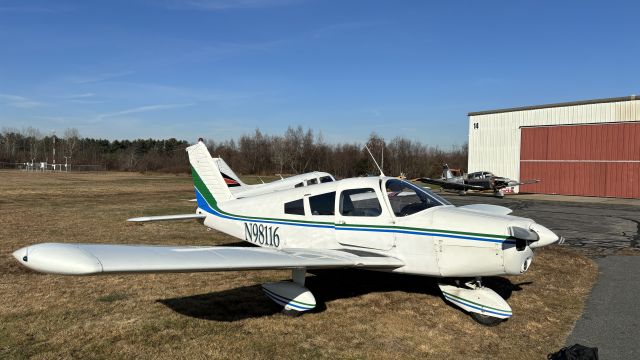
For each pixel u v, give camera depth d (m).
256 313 4.55
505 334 4.07
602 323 4.36
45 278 5.73
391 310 4.67
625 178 19.72
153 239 8.46
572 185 21.50
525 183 21.12
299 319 4.39
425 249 4.51
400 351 3.68
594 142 20.73
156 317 4.38
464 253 4.27
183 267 3.41
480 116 25.28
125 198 18.12
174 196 19.39
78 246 3.31
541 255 7.46
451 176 25.41
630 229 10.35
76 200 16.88
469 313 4.54
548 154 22.36
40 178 36.09
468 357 3.58
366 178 5.18
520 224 4.18
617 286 5.64
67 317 4.36
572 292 5.38
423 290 5.36
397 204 4.84
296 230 5.52
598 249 8.00
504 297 5.16
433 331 4.12
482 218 4.32
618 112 19.86
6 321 4.24
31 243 7.89
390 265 4.55
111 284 5.50
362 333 4.05
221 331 4.05
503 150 24.20
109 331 4.02
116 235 8.87
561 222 11.52
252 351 3.63
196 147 7.18
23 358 3.46
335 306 4.79
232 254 3.98
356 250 4.93
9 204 14.89
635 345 3.83
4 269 6.11
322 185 5.48
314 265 4.08
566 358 3.27
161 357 3.50
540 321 4.41
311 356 3.55
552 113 22.09
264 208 5.98
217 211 6.77
